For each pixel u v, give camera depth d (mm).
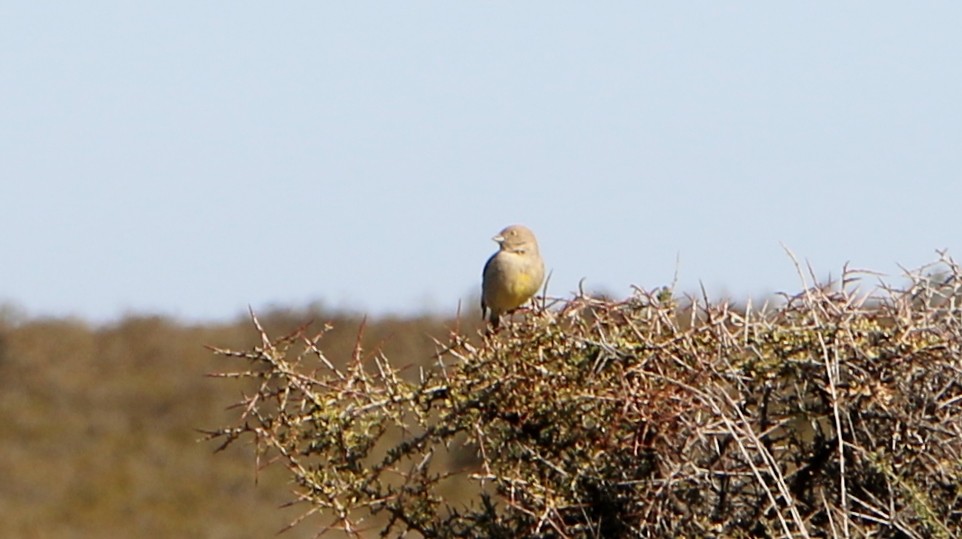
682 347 11156
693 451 11172
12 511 37406
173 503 38531
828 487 11125
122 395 46125
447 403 11695
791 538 10227
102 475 40344
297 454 11750
